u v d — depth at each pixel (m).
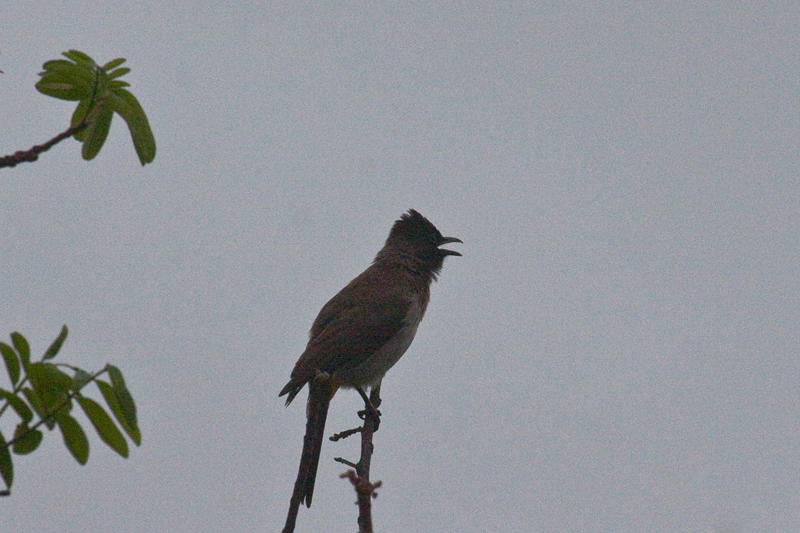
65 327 6.49
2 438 6.32
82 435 6.38
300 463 12.05
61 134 7.41
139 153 8.30
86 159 8.27
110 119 8.27
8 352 6.27
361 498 8.49
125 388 6.16
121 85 8.30
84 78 8.06
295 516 11.61
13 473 6.40
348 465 10.93
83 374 6.16
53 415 6.29
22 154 7.29
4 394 6.23
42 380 6.15
